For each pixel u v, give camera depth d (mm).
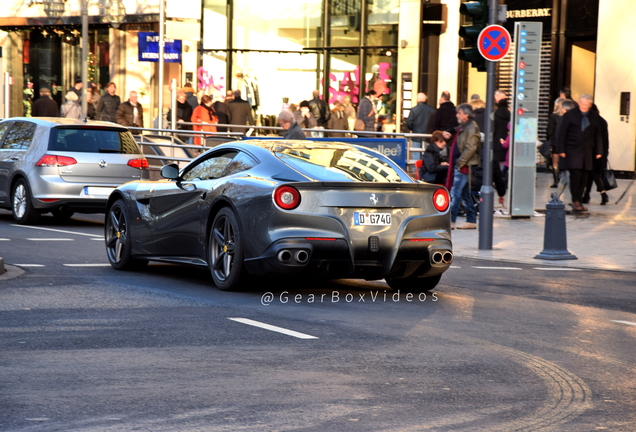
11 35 81500
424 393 11953
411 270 19406
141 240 22297
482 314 17969
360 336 15422
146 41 57531
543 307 19078
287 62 69125
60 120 34500
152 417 10750
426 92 63031
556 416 11047
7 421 10531
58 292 19250
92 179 33156
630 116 55438
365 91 65250
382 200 18859
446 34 62250
